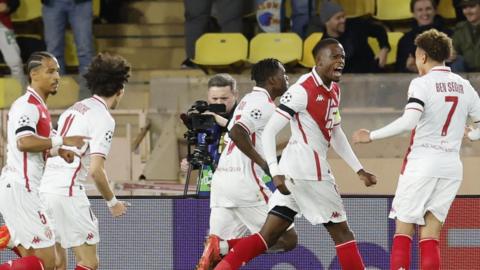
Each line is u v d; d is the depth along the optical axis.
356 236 23.38
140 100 33.72
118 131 30.59
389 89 29.19
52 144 19.55
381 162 28.03
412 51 33.31
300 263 23.53
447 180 19.95
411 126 19.59
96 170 20.34
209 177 23.98
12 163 20.11
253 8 37.38
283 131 27.16
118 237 23.84
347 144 21.27
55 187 20.66
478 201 23.11
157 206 23.75
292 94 20.12
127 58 38.38
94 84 20.89
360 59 33.50
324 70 20.17
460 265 23.16
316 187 20.47
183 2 39.25
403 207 20.06
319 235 23.47
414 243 23.22
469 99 20.23
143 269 23.78
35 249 20.09
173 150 29.03
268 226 20.70
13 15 38.34
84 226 20.78
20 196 19.94
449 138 20.03
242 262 20.55
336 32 33.47
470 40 32.62
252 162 21.52
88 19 35.25
